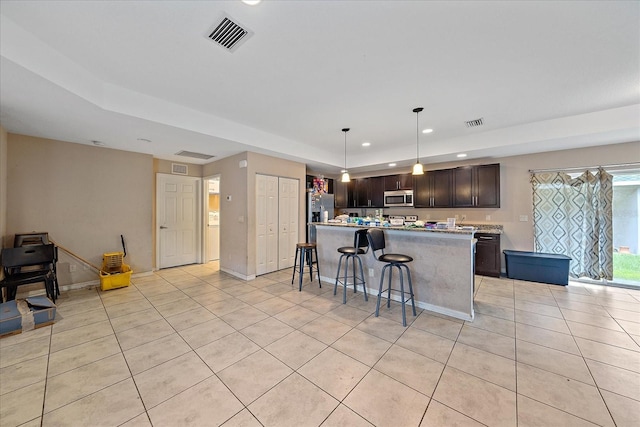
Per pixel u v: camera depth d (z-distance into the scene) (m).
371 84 2.55
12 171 3.30
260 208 4.55
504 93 2.74
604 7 1.58
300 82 2.51
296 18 1.67
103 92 2.48
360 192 6.39
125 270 4.07
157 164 4.98
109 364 1.98
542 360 2.01
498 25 1.74
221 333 2.47
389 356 2.08
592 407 1.54
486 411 1.52
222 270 4.88
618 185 3.95
